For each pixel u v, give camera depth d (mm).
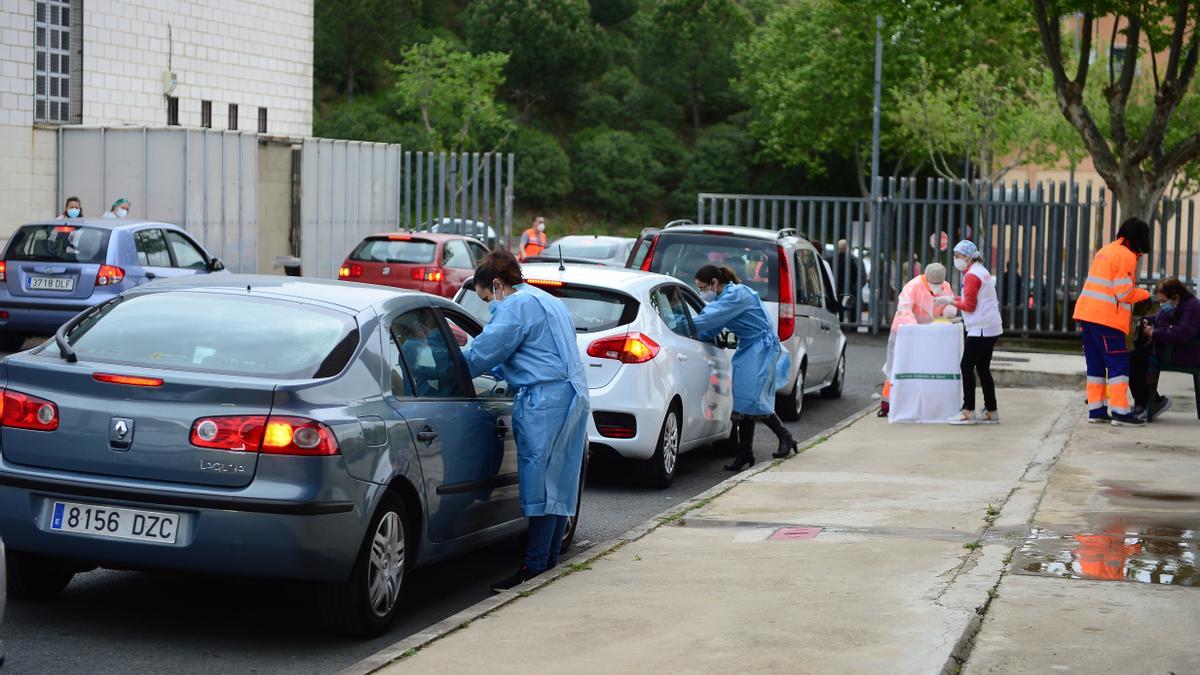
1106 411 14945
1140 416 15133
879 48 44125
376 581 6816
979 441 13656
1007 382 19922
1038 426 14875
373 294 7516
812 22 64312
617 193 77188
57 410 6527
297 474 6324
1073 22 48250
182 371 6629
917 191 76500
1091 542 8656
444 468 7332
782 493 10656
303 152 29562
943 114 51188
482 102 67375
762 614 6906
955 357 15055
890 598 7219
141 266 18516
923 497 10453
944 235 28406
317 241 30219
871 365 22844
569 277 11391
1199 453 12594
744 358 12375
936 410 15102
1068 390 18969
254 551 6312
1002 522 9383
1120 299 14625
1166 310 15000
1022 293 27672
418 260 24219
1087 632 6539
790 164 71375
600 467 12609
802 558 8273
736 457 12523
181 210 25547
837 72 62562
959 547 8570
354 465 6508
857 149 66562
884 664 6023
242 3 32844
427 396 7352
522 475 7828
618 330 11180
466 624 6723
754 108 80688
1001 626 6645
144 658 6398
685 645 6336
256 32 33500
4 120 25000
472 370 7773
